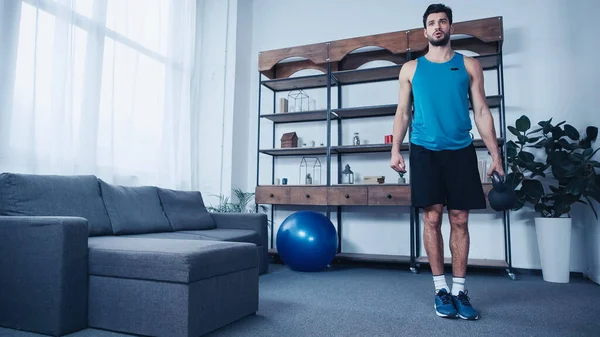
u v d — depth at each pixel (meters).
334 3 4.23
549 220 2.93
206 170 4.16
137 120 3.30
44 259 1.62
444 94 1.96
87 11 2.81
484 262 3.22
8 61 2.25
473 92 2.02
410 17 3.92
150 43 3.47
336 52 3.69
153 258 1.56
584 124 3.24
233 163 4.13
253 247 1.96
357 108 3.62
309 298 2.31
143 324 1.57
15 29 2.29
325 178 4.12
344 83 4.07
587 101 3.24
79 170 2.70
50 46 2.53
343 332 1.68
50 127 2.51
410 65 2.10
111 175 2.95
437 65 2.01
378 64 3.95
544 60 3.41
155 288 1.55
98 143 2.89
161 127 3.55
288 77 4.26
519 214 3.39
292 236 3.19
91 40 2.80
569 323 1.82
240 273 1.84
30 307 1.63
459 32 3.28
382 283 2.79
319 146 3.92
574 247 3.20
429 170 1.96
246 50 4.47
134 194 2.73
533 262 3.32
